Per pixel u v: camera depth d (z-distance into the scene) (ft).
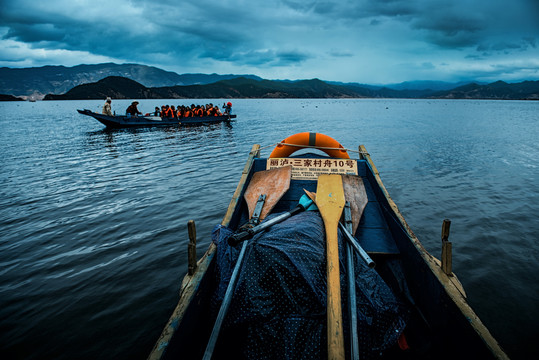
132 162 39.14
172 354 6.55
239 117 129.70
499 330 11.30
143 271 15.16
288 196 15.19
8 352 10.43
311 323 7.20
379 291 8.80
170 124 84.79
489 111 201.26
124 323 11.71
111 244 17.85
